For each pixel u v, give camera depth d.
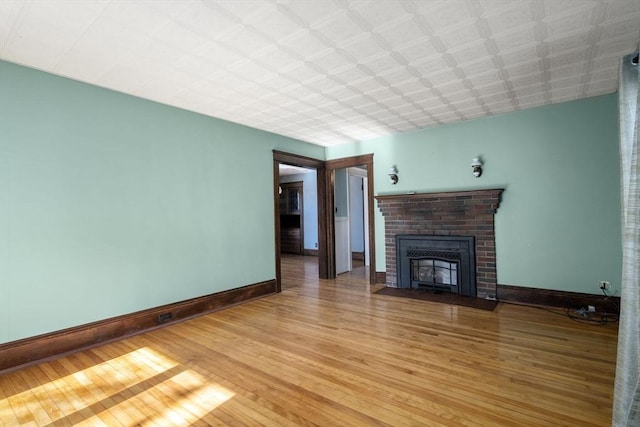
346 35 2.23
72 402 1.99
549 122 3.81
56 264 2.72
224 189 4.17
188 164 3.77
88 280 2.91
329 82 3.04
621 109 1.76
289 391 2.07
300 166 5.51
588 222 3.61
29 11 1.89
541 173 3.87
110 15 1.94
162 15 1.95
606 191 3.51
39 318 2.62
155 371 2.37
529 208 3.95
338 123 4.43
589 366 2.33
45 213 2.68
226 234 4.17
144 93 3.23
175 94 3.27
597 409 1.82
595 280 3.57
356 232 8.30
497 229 4.16
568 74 2.96
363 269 6.85
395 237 4.96
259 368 2.39
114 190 3.11
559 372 2.25
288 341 2.90
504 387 2.07
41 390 2.14
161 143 3.51
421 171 4.82
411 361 2.45
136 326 3.20
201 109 3.76
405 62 2.66
